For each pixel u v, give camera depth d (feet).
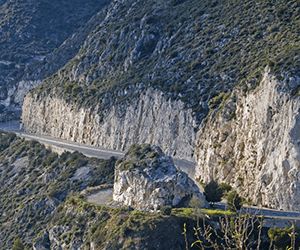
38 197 332.19
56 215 266.16
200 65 362.53
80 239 229.25
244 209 202.59
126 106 383.86
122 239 202.59
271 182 215.51
